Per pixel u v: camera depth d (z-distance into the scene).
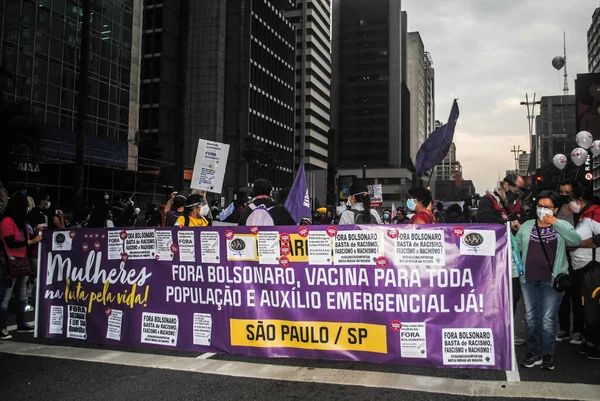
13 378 4.84
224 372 4.95
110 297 6.11
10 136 19.25
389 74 136.38
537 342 5.24
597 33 124.94
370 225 5.11
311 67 111.81
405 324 4.97
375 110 136.12
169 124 63.72
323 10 121.31
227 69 72.56
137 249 6.01
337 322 5.18
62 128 31.14
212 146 9.31
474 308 4.83
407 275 4.98
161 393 4.39
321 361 5.35
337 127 137.75
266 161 70.19
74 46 32.44
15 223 6.54
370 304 5.08
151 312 5.88
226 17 73.00
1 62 27.03
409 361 4.94
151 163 42.50
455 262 4.88
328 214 14.88
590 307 5.48
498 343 4.76
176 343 5.74
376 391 4.39
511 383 4.61
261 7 79.00
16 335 6.68
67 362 5.36
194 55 69.38
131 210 12.54
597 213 5.46
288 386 4.54
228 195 67.56
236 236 5.55
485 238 4.84
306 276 5.29
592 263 5.46
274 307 5.39
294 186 8.31
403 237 5.01
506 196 7.66
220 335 5.58
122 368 5.13
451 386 4.51
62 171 26.45
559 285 4.73
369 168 127.31
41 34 29.78
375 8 137.62
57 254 6.46
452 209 11.41
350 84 138.12
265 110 79.75
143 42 63.25
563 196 6.05
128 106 37.94
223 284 5.59
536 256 5.13
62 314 6.39
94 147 33.75
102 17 35.09
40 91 29.64
